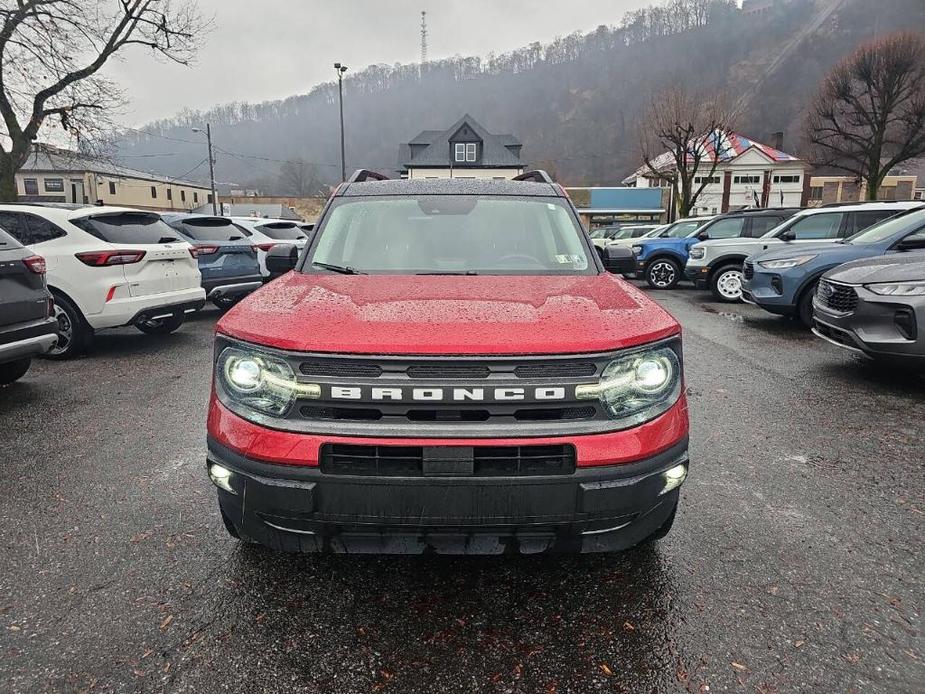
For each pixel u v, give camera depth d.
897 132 24.88
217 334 2.13
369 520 1.93
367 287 2.50
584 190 44.91
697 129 27.55
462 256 2.98
